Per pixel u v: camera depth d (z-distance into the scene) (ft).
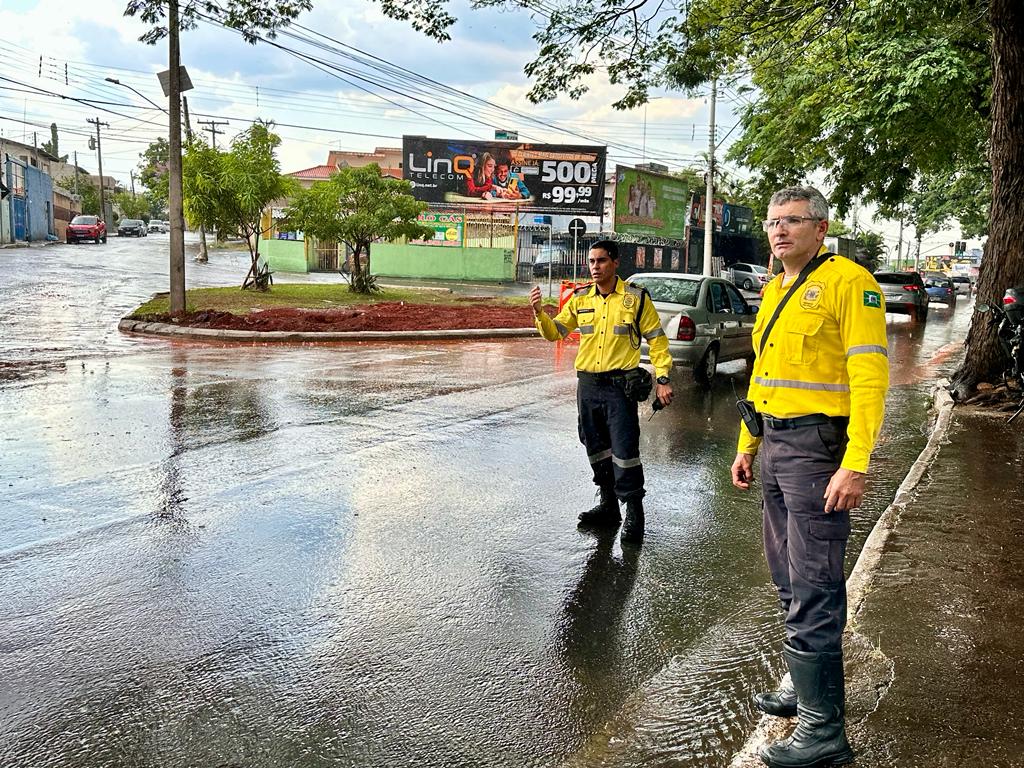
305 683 11.35
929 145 52.37
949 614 13.26
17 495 18.75
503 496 20.08
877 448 26.23
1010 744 9.66
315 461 22.48
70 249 139.44
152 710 10.59
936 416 31.50
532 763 9.71
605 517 18.45
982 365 32.94
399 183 79.00
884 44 45.21
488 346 51.88
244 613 13.37
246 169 72.13
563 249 139.03
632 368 17.15
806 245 9.61
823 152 55.83
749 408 10.23
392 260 124.77
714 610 14.12
